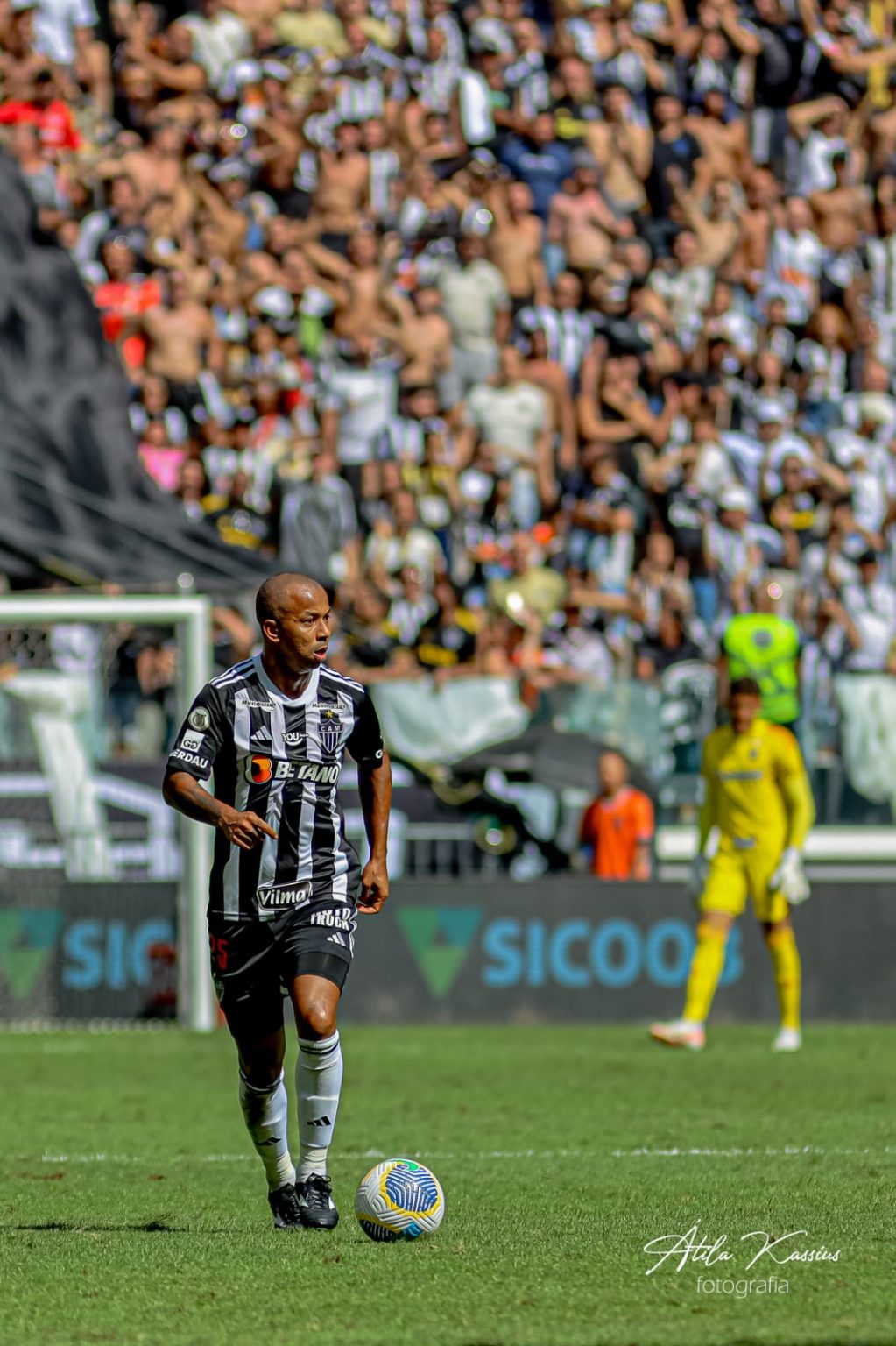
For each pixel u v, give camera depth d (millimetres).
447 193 63000
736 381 62562
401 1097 30797
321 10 64750
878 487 61688
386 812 16984
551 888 45750
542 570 54438
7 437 45969
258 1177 22078
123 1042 40750
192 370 56938
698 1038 37906
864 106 69938
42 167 58500
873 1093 31469
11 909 43812
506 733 47406
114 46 63062
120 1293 14453
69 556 44844
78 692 44469
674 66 67812
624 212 64688
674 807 47594
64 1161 23609
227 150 61812
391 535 54969
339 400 57969
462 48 65875
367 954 45281
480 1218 18359
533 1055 38125
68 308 48250
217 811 15898
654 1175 21828
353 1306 13867
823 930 46750
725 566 57531
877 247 68000
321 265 59969
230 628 49125
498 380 58719
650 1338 12508
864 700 48000
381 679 47312
